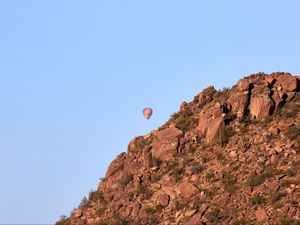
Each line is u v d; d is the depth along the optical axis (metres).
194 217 154.25
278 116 170.50
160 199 163.25
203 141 172.38
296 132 164.12
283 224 145.50
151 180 170.25
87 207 174.50
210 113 174.12
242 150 165.75
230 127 170.88
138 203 165.75
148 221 159.75
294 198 150.12
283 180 155.00
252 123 170.62
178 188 163.62
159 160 172.88
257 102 171.62
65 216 176.25
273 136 165.88
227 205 154.75
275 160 160.12
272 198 151.38
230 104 174.88
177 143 173.12
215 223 152.00
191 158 169.38
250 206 152.88
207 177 162.88
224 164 164.25
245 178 159.25
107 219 167.12
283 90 174.38
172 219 157.25
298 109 170.38
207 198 158.38
